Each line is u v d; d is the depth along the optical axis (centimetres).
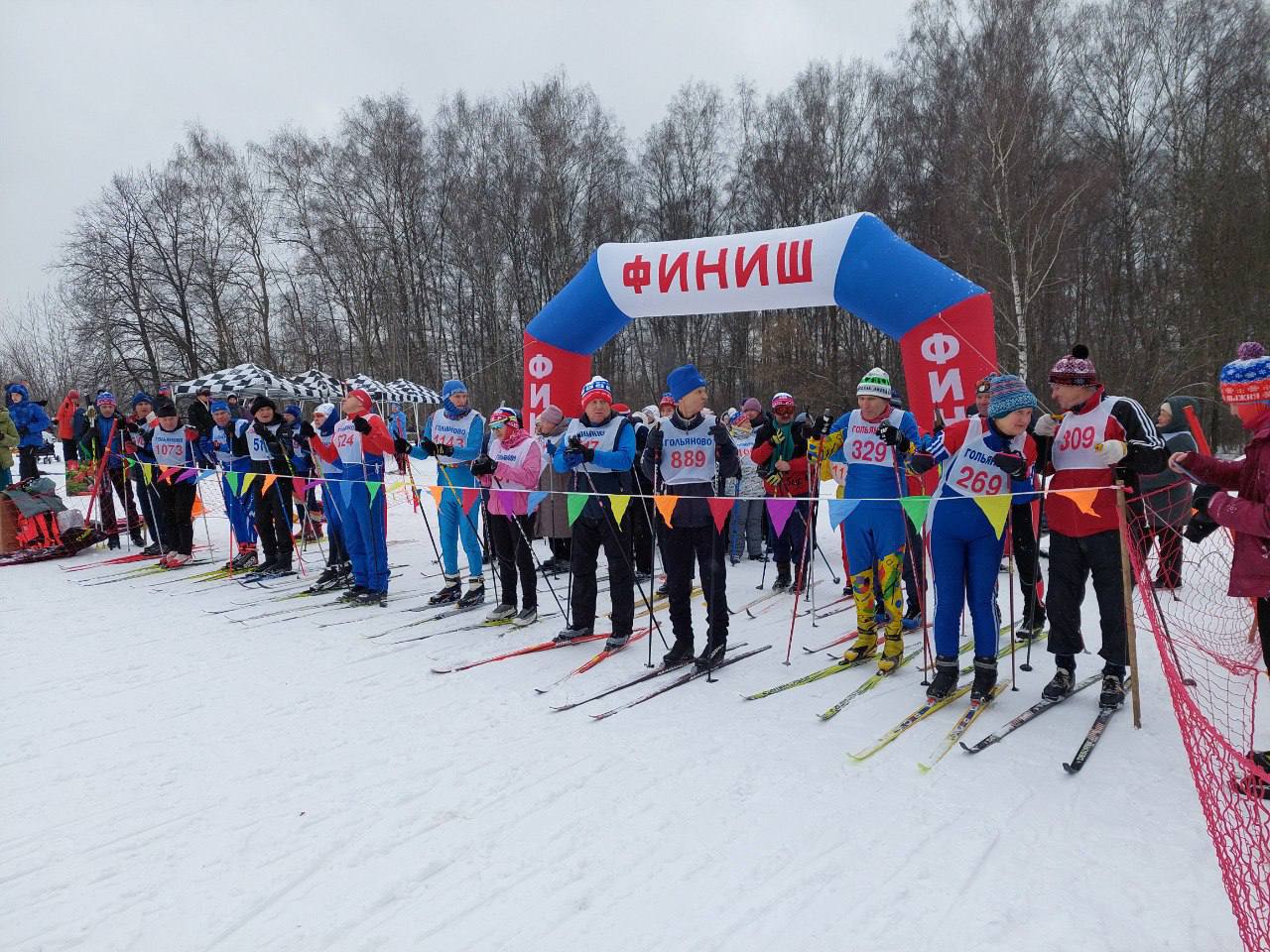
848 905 221
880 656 436
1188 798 274
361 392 594
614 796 291
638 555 675
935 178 2239
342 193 3136
